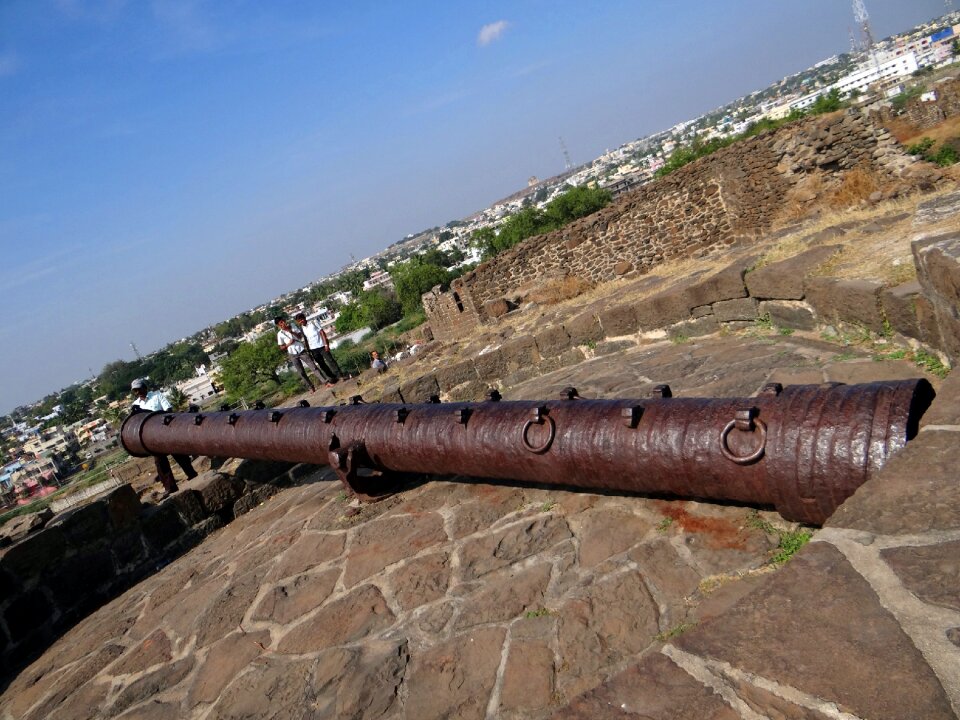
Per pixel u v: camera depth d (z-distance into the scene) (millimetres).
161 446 7316
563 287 15727
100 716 3855
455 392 8891
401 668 3137
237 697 3441
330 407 5629
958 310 3232
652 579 3086
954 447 1873
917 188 10281
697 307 7129
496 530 4180
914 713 1189
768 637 1494
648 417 3186
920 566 1504
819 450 2486
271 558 5152
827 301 5164
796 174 11883
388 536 4680
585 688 2588
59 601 5836
